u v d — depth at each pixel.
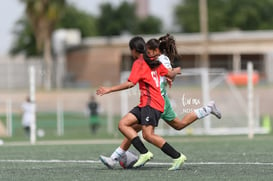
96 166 31.08
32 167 31.12
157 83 27.98
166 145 28.12
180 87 70.19
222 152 38.66
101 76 134.00
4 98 130.50
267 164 30.97
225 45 172.25
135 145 28.16
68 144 51.47
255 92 120.38
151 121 27.81
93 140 61.50
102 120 96.81
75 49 178.50
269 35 170.00
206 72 67.56
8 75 139.88
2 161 34.47
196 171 28.06
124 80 66.44
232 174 27.06
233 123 70.06
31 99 55.97
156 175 26.80
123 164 29.17
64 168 30.30
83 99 122.56
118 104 117.56
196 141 53.25
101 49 176.62
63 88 124.50
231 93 72.25
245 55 173.50
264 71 131.50
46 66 121.06
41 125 91.19
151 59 27.92
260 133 68.94
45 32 174.88
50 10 174.25
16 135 76.19
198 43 169.75
